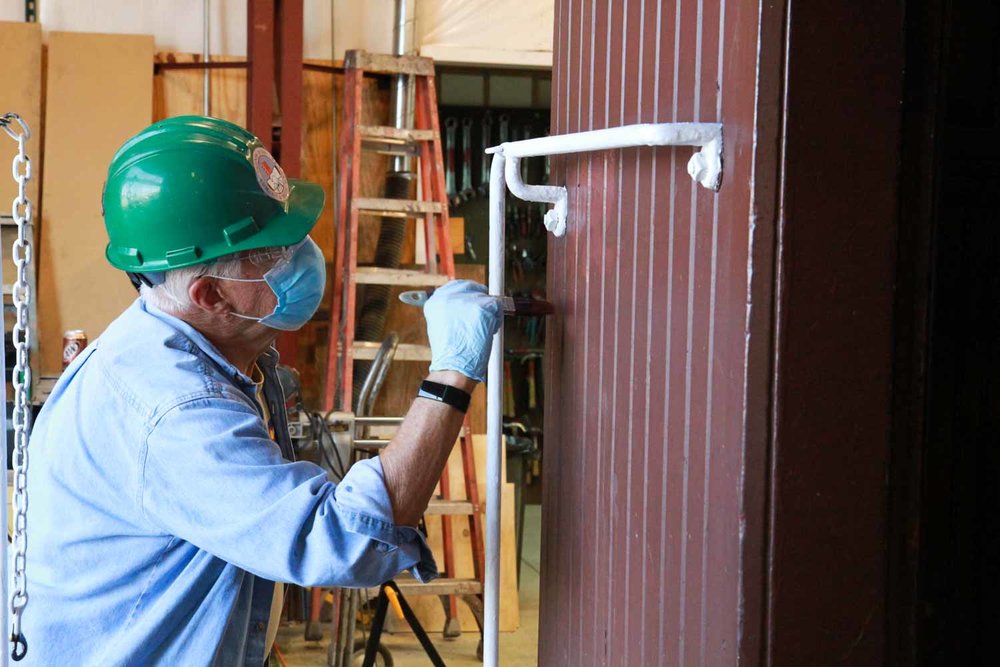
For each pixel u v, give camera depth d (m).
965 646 1.38
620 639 1.28
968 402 1.37
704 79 1.03
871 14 0.90
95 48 4.42
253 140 1.58
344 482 1.40
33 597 1.45
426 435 1.41
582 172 1.42
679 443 1.10
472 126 5.57
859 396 0.93
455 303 1.44
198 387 1.41
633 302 1.23
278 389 1.82
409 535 1.41
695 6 1.05
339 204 4.63
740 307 0.94
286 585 4.61
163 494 1.37
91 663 1.42
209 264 1.49
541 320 5.91
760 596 0.94
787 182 0.90
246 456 1.36
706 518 1.03
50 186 4.34
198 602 1.45
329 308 4.74
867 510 0.95
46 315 4.32
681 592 1.09
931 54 0.93
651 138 0.98
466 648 4.36
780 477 0.93
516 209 5.66
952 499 1.38
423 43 4.57
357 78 4.42
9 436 3.49
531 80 5.04
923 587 1.37
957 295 1.36
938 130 0.97
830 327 0.92
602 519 1.35
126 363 1.44
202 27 4.56
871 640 0.96
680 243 1.09
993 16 1.33
